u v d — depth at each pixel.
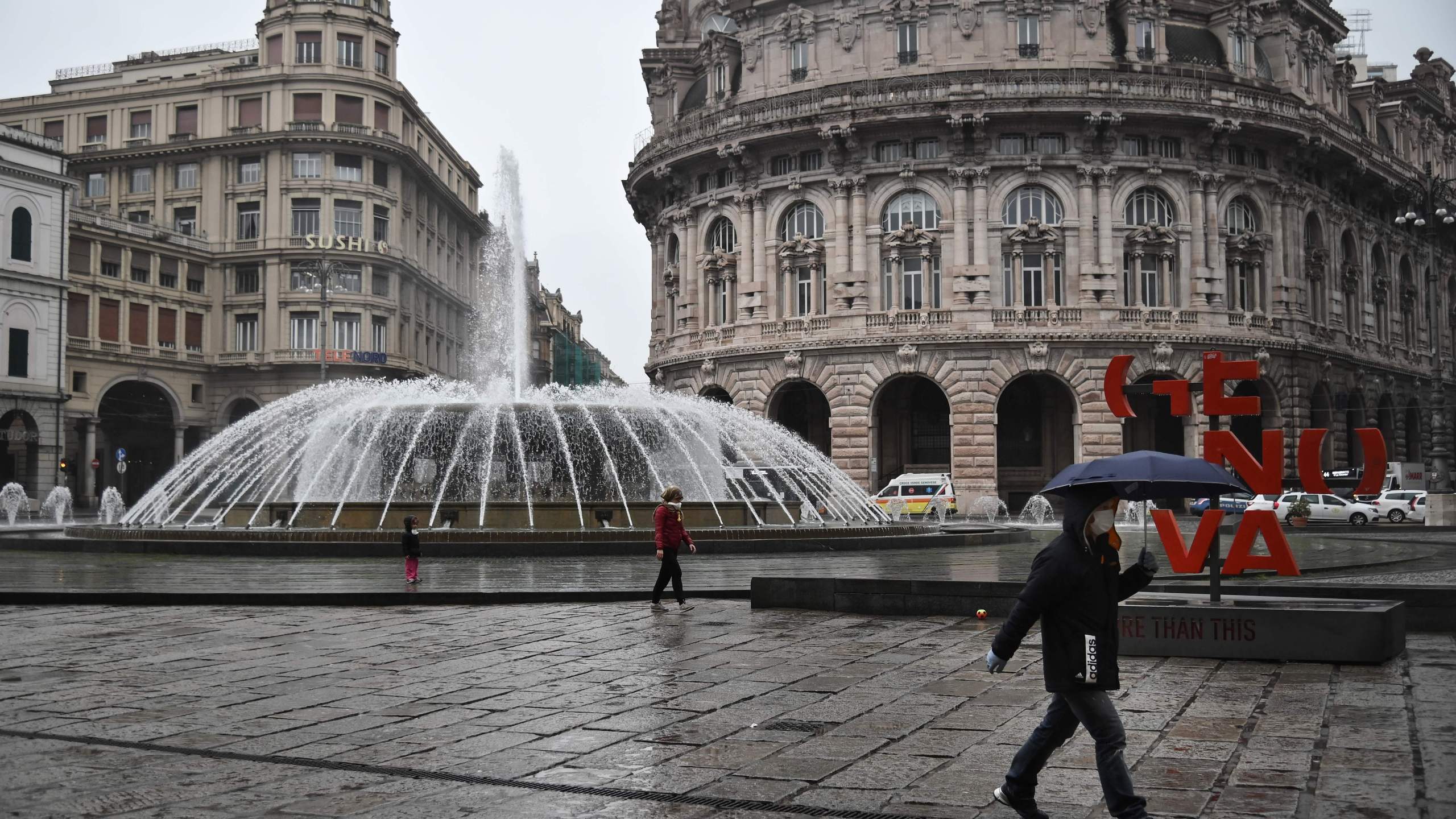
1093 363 57.12
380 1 88.81
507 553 26.50
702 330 63.97
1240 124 58.50
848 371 58.59
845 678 12.33
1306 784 8.21
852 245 59.25
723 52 64.19
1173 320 58.03
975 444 56.94
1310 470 14.92
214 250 82.81
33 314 70.38
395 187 85.81
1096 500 7.18
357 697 11.37
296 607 18.81
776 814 7.64
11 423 69.81
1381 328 74.12
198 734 9.85
